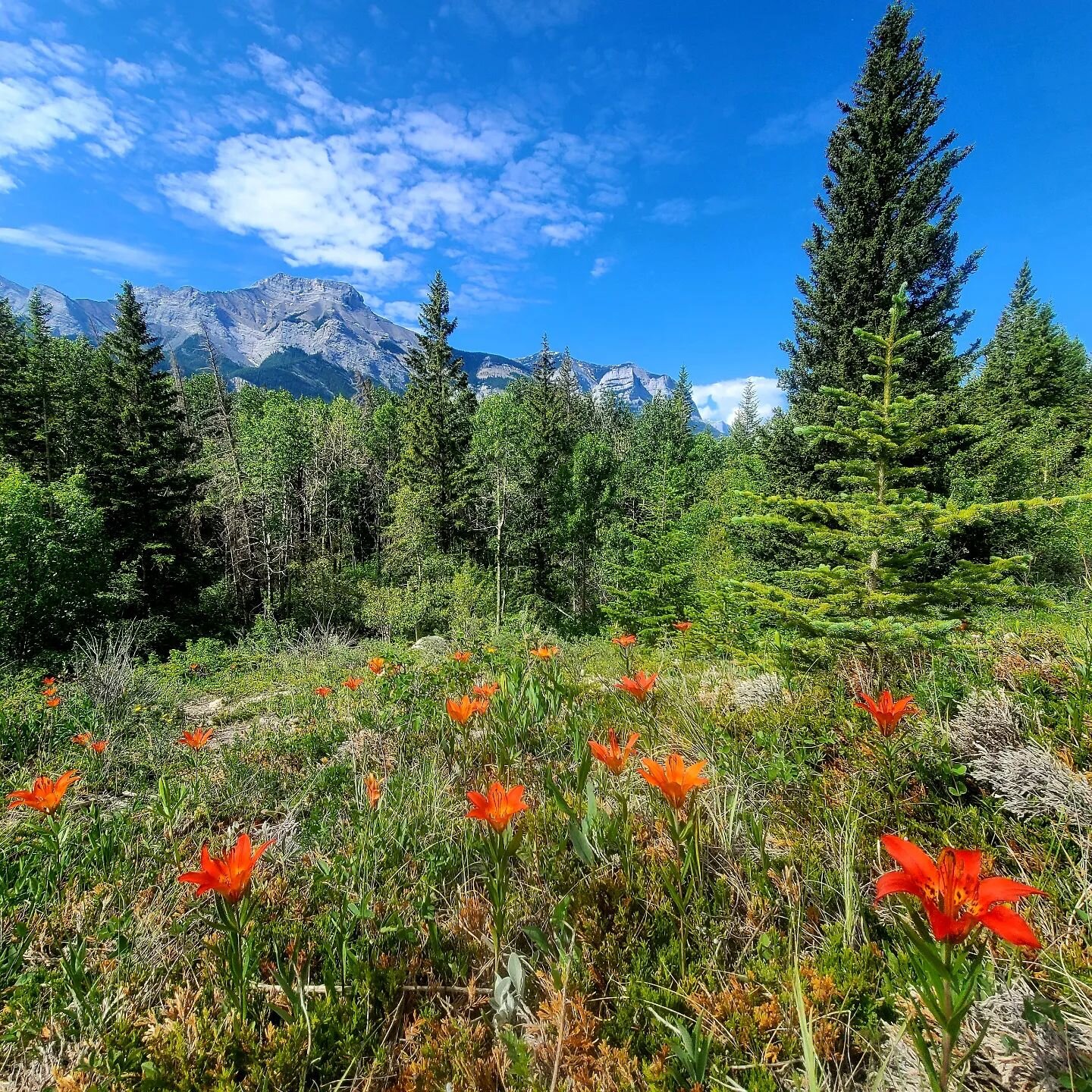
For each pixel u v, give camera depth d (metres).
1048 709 2.24
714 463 47.31
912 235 11.59
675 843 1.76
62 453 27.38
